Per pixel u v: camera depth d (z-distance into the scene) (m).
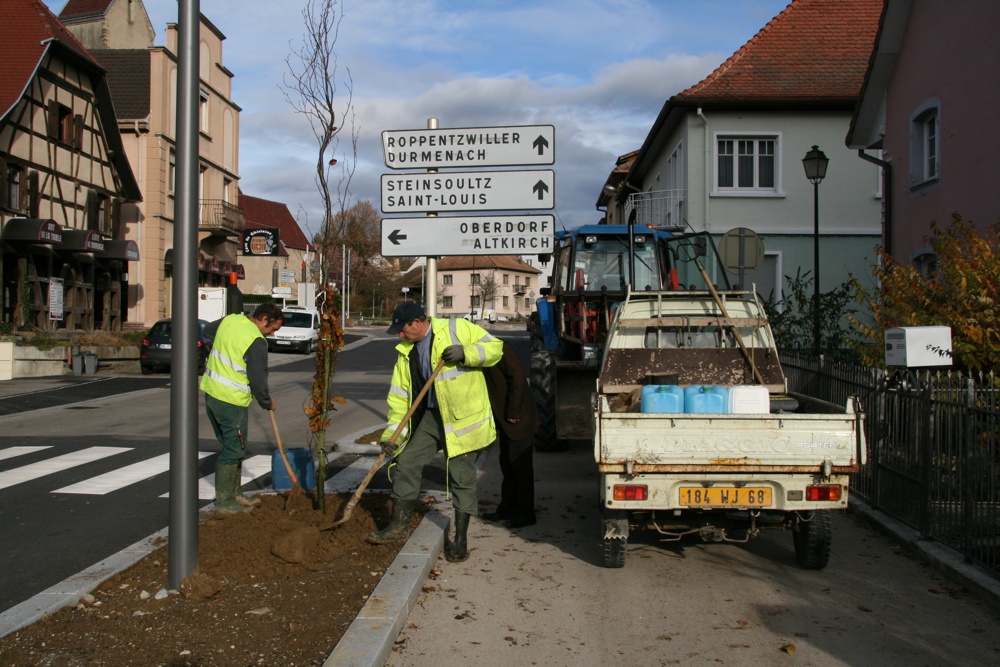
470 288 91.44
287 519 6.06
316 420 6.25
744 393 5.70
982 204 12.73
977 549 5.39
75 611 4.41
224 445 6.46
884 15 15.16
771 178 21.70
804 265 21.41
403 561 5.30
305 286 24.80
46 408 15.49
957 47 13.46
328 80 6.95
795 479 5.15
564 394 9.12
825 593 5.16
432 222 8.41
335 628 4.24
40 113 25.45
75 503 7.61
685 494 5.18
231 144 39.91
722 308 7.24
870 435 7.32
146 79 33.38
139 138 32.44
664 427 5.14
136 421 13.55
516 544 6.20
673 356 7.14
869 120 16.95
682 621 4.68
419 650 4.23
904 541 6.16
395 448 5.63
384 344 39.19
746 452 5.12
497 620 4.66
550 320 11.12
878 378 7.18
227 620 4.30
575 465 9.43
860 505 7.28
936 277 9.20
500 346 5.54
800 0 23.75
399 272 80.44
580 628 4.57
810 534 5.45
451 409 5.59
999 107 12.25
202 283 36.72
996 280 8.07
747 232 12.71
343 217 7.54
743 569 5.66
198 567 4.79
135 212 32.03
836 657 4.20
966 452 5.49
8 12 25.67
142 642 4.02
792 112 21.41
